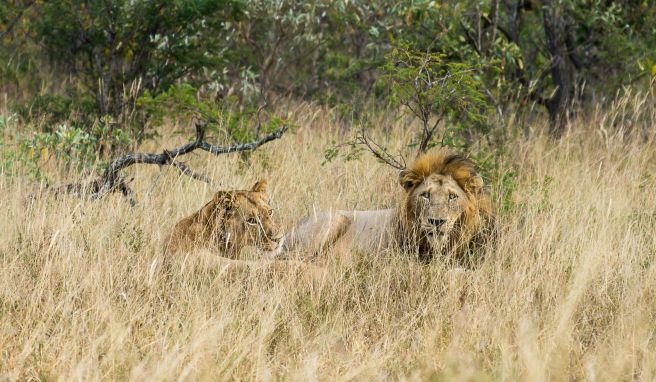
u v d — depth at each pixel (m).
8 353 8.45
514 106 17.88
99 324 8.78
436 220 10.60
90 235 10.62
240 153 14.36
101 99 17.02
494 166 13.55
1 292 9.52
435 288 10.15
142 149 15.64
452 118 15.98
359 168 14.13
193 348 8.09
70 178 13.11
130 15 17.58
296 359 8.63
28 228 10.64
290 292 9.88
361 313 9.71
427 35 18.22
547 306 9.88
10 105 17.69
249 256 10.68
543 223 11.51
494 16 18.33
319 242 11.47
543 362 8.07
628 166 14.66
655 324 9.48
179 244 10.62
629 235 11.39
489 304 9.76
